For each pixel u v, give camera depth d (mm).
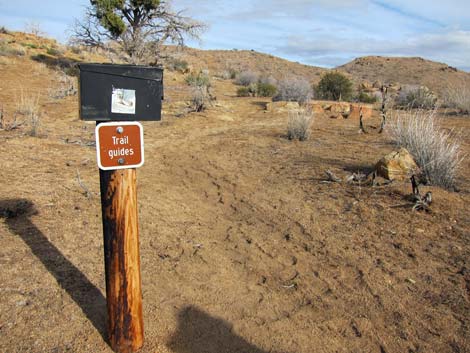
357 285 3977
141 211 5777
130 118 2762
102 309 3525
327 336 3352
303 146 9461
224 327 3439
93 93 2645
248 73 32156
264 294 3918
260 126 12875
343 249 4609
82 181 6789
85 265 4191
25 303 3508
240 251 4734
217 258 4566
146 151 9680
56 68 24406
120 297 2965
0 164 7273
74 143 9742
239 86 29828
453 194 5785
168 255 4570
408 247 4516
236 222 5555
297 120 10453
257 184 6992
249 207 6020
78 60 28156
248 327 3449
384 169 6383
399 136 8492
